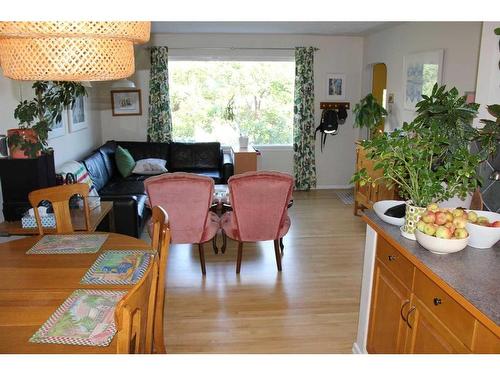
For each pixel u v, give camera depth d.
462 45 4.05
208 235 3.71
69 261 2.15
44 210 3.04
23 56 1.54
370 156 2.16
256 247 4.45
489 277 1.64
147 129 6.64
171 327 2.94
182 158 6.35
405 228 2.06
